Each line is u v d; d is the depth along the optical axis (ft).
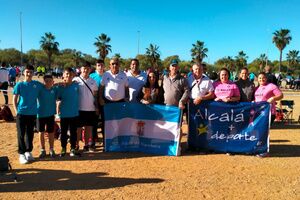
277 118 47.85
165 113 28.81
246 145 29.14
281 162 26.73
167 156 28.25
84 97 27.81
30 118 25.41
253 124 29.01
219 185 21.20
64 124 27.02
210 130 29.63
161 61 248.32
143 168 24.56
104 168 24.38
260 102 28.84
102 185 20.85
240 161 26.91
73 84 26.89
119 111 29.48
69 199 18.67
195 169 24.50
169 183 21.38
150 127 29.22
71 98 26.73
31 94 25.22
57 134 33.06
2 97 71.20
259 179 22.48
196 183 21.47
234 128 29.32
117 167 24.68
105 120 29.30
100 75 31.55
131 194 19.48
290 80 135.85
